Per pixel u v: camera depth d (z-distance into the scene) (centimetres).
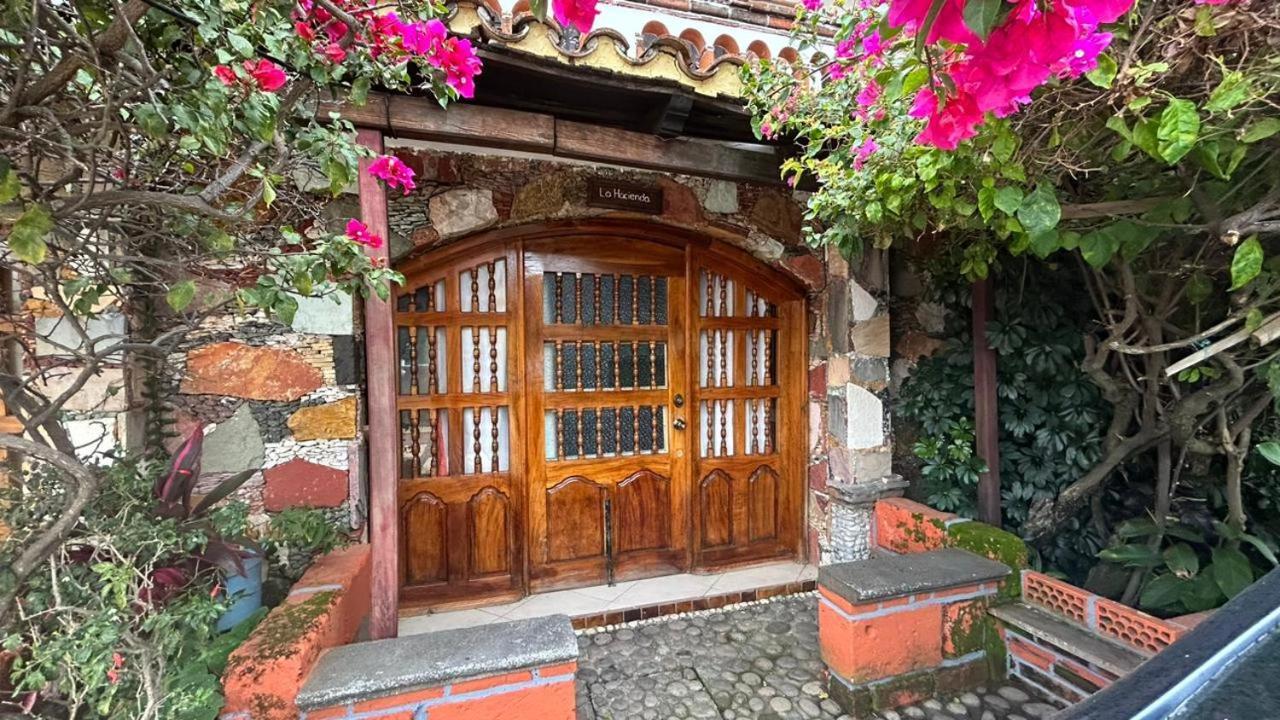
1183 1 102
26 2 88
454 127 200
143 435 197
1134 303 195
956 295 285
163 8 92
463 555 276
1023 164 132
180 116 93
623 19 283
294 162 133
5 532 154
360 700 142
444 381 274
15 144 105
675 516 312
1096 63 90
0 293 170
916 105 103
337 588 178
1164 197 138
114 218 136
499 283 280
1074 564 258
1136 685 58
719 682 221
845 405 292
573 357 295
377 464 200
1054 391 256
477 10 180
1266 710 51
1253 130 102
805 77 195
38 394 133
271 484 215
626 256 296
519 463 283
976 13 55
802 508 331
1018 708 199
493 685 151
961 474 266
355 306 230
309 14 118
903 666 202
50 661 118
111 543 134
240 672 137
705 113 227
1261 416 215
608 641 254
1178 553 202
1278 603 65
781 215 297
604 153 228
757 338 329
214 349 209
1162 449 222
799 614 278
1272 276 146
